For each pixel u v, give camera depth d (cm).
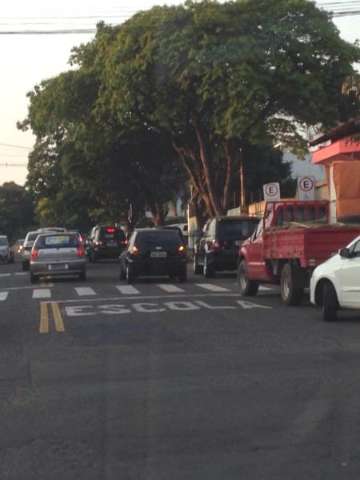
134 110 3662
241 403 868
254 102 3250
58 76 3938
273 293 2155
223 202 4016
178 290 2284
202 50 3198
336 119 3434
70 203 6347
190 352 1194
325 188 3669
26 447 718
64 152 4794
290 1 3344
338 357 1134
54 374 1046
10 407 869
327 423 782
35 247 2781
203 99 3284
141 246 2616
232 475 631
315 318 1573
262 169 5797
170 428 771
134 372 1048
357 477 623
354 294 1459
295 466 652
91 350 1227
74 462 671
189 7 3328
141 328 1456
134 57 3419
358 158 3338
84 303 1936
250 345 1249
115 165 4884
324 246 1723
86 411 845
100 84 3772
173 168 5128
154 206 5697
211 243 2828
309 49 3344
